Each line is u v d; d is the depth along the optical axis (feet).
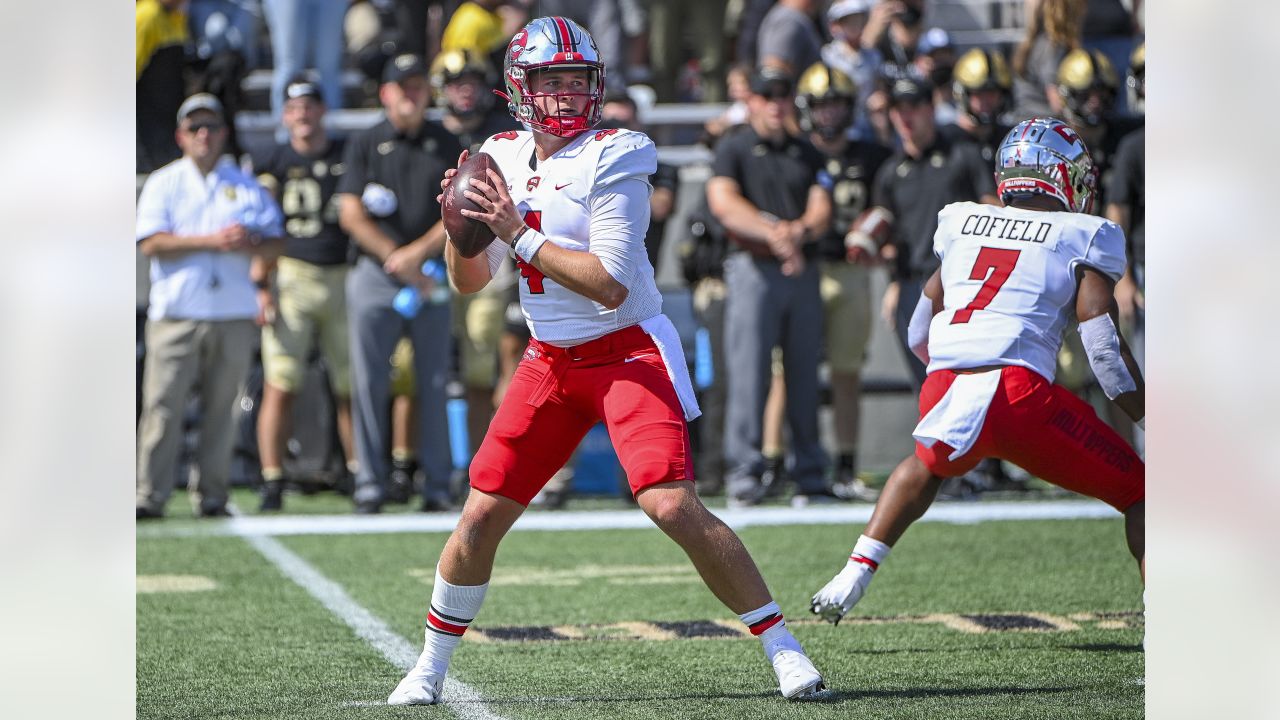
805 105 93.61
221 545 76.64
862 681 45.14
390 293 86.38
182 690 44.86
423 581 65.92
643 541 78.48
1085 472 44.21
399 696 42.60
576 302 40.88
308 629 55.06
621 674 46.85
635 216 40.78
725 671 47.14
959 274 46.06
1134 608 58.18
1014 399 44.19
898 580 65.21
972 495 94.43
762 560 71.10
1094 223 44.96
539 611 58.65
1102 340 44.01
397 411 96.37
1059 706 41.50
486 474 41.78
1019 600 60.13
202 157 86.79
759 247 88.99
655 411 40.83
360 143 87.25
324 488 99.04
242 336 87.15
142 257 94.53
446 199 41.09
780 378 96.48
